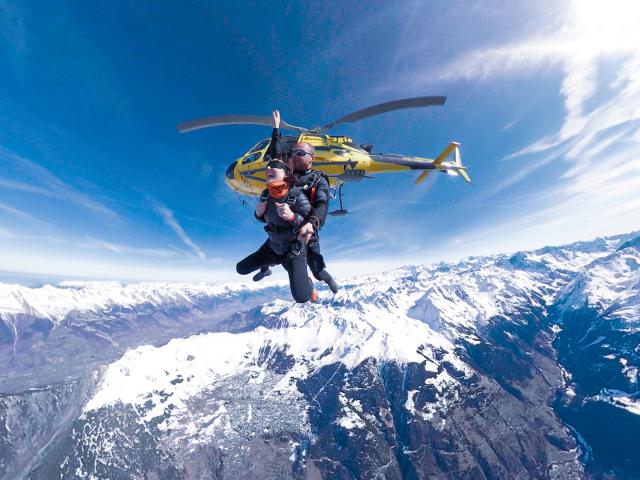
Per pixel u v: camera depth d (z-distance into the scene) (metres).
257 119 10.93
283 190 4.74
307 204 4.85
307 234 4.38
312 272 5.10
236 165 13.75
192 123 10.78
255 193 13.98
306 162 5.17
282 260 5.20
